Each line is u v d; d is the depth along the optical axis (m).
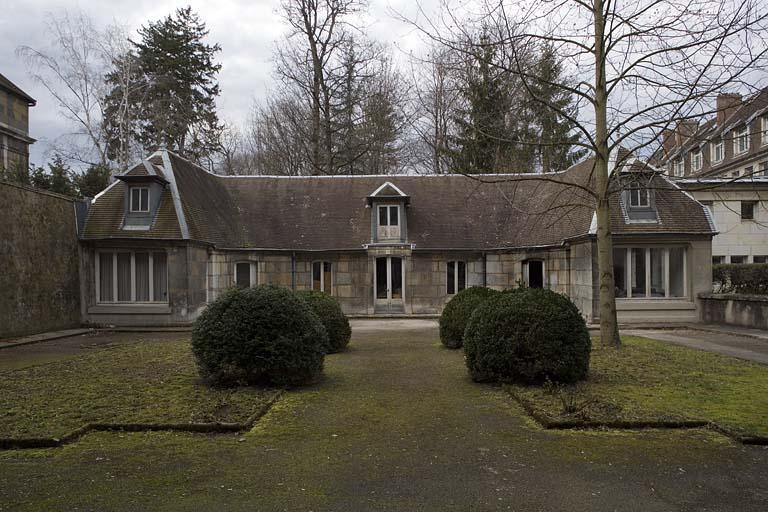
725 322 15.59
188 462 4.57
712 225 16.52
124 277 16.94
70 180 21.70
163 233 16.20
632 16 9.13
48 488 4.02
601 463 4.52
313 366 7.52
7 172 19.59
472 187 22.28
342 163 29.80
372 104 29.75
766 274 16.11
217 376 7.20
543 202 20.03
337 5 27.84
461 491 3.98
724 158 31.39
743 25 7.96
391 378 8.12
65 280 15.88
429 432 5.42
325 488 4.04
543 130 14.69
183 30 36.16
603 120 9.98
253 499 3.84
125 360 9.61
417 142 31.05
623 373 7.92
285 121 32.19
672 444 4.98
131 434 5.34
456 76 20.80
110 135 27.88
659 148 9.27
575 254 17.12
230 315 7.30
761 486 4.05
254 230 20.42
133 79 28.16
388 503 3.78
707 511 3.63
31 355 10.90
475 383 7.71
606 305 10.34
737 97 8.83
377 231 20.31
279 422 5.77
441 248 20.31
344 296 20.42
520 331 7.33
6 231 13.51
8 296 13.55
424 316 19.70
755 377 7.73
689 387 7.08
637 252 16.94
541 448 4.91
